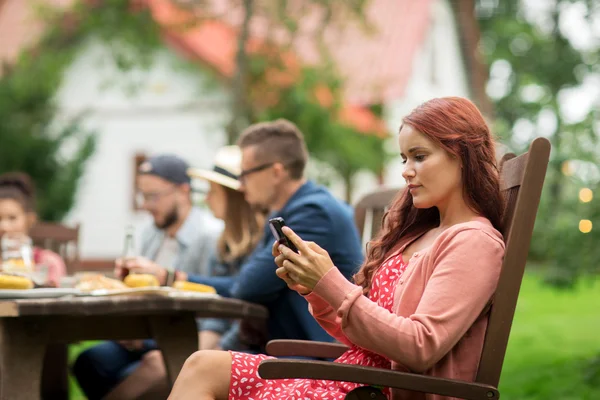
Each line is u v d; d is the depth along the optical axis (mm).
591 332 12133
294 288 3131
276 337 4777
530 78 19500
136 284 4434
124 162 22688
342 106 18469
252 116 18172
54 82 20359
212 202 5793
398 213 3344
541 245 10344
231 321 5742
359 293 2906
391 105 23656
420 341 2820
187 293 4164
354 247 4785
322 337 4723
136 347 5582
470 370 2936
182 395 3074
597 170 9859
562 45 41344
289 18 18031
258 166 4992
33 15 20156
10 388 3850
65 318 4031
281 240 3014
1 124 19844
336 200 4875
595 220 9648
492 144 3141
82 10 19391
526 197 2895
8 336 3879
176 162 6195
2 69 20984
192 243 6090
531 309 16031
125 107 22484
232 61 19000
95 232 22891
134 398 5090
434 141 3059
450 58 31344
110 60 20828
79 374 5613
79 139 20469
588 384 7723
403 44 24969
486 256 2926
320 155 18922
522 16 44062
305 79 18078
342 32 18844
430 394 2912
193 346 4254
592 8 20656
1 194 6551
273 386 3117
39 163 19750
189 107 21875
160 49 20500
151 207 6148
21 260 5039
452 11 30562
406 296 3035
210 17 18609
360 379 2781
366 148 19375
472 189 3082
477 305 2881
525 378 8086
